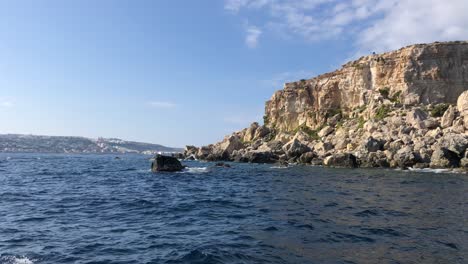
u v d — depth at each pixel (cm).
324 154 7094
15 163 8281
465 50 7969
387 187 3209
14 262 1118
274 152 8238
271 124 10969
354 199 2472
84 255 1192
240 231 1527
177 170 5369
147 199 2495
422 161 5641
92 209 2100
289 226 1616
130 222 1733
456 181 3712
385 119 7306
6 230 1554
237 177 4406
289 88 10650
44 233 1499
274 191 2991
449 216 1836
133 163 8938
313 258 1155
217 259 1144
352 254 1197
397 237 1414
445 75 7938
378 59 8875
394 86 8406
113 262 1122
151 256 1180
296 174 4816
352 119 8456
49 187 3312
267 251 1231
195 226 1636
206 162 8581
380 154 6103
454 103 7825
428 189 3041
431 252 1215
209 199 2514
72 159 11869
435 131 6194
